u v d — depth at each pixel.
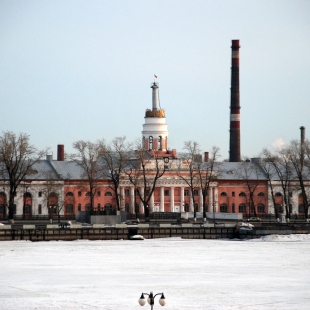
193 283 161.88
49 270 177.12
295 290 155.00
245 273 174.75
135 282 162.62
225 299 146.62
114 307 139.88
